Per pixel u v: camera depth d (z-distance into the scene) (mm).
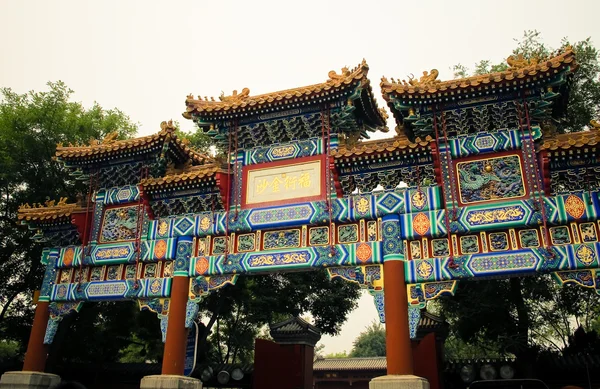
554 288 25406
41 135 31766
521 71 17078
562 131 26328
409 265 17406
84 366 28234
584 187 16547
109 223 23422
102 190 24203
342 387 50969
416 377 15531
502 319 23703
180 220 21516
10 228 30828
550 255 15883
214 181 20766
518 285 23406
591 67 26953
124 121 38438
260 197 20469
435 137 18438
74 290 22500
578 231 16125
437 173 18047
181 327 19656
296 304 33281
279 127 21078
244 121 21484
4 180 30062
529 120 17703
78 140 33844
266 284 32469
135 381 27141
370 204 18562
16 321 30484
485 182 17625
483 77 17938
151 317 30719
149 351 34625
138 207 22859
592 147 16000
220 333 41250
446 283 16906
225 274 19938
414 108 18719
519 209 16703
